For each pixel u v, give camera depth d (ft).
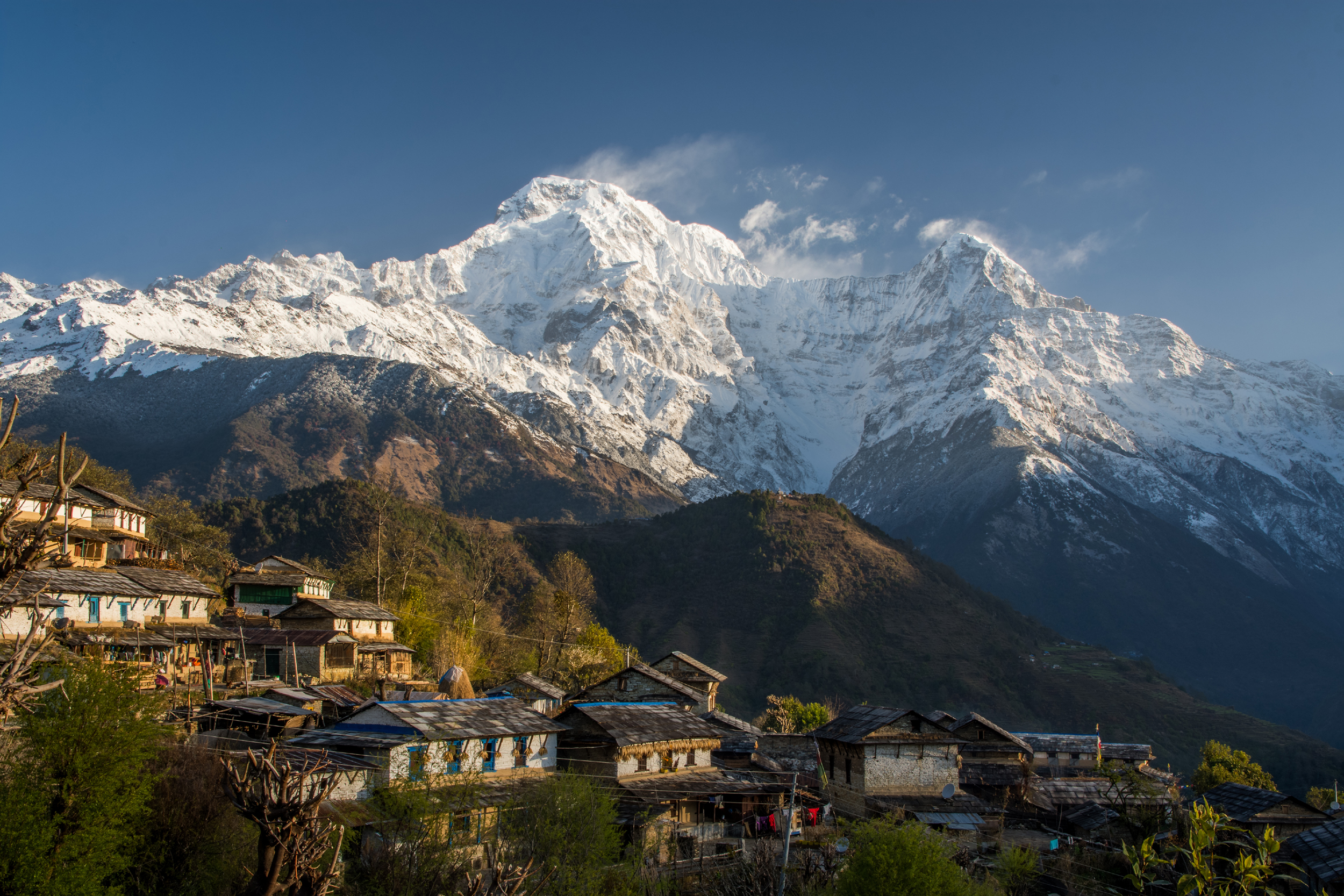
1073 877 172.35
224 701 171.83
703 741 193.16
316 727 172.24
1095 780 256.73
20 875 92.17
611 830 138.51
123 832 104.32
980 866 172.24
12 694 67.41
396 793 126.31
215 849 113.29
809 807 198.18
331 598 320.70
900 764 216.74
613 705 193.67
